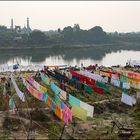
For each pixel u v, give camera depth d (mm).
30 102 31078
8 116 26969
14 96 32969
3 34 183875
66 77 40500
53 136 22938
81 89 36312
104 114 29766
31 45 168500
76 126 25359
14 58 117688
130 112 30484
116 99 34062
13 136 23000
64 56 131625
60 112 23562
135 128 25297
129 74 40250
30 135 23141
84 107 23000
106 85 35062
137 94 32875
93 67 52156
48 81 36969
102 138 22641
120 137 23109
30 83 35500
